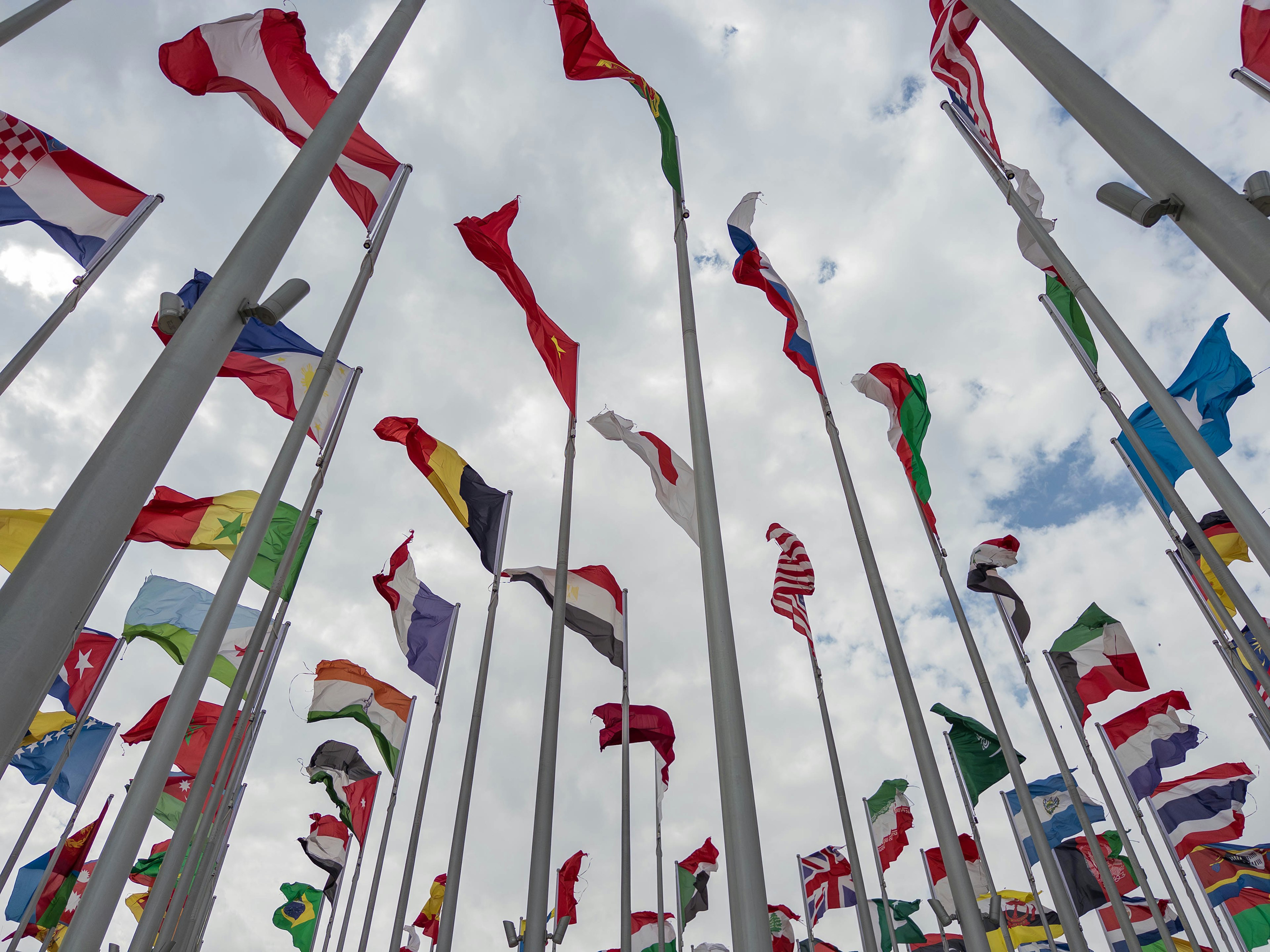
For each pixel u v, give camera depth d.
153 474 4.20
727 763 6.06
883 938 31.91
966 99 11.48
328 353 10.43
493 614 14.51
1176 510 11.74
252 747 16.73
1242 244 4.69
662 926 21.91
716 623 6.86
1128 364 8.75
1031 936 30.78
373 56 8.00
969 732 19.91
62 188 12.75
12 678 3.27
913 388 15.22
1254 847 22.38
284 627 18.50
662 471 13.47
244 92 11.91
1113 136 5.64
